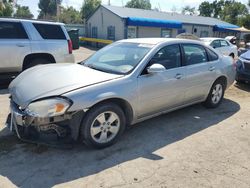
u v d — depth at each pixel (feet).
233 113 18.69
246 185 10.46
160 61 14.88
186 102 16.96
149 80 14.01
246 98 22.93
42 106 11.09
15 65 23.62
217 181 10.64
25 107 11.50
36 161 11.60
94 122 12.23
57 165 11.37
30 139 11.99
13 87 13.34
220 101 19.85
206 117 17.69
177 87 15.64
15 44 23.24
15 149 12.49
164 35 96.94
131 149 12.98
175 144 13.66
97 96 11.88
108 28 97.09
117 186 10.12
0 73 23.39
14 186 9.94
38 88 12.00
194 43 17.39
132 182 10.39
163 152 12.80
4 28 23.04
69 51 26.48
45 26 25.13
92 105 11.77
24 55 23.84
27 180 10.31
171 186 10.23
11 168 11.04
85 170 11.09
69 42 26.43
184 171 11.24
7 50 22.94
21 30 23.82
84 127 12.00
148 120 16.74
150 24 88.84
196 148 13.32
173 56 15.71
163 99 15.05
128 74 13.47
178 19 103.09
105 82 12.53
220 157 12.50
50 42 25.14
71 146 12.42
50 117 11.14
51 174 10.73
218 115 18.15
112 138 13.08
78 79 12.53
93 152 12.51
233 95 23.85
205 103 19.19
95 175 10.77
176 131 15.28
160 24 90.63
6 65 23.21
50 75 13.15
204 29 106.93
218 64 18.72
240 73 26.30
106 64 14.85
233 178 10.88
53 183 10.18
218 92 19.45
